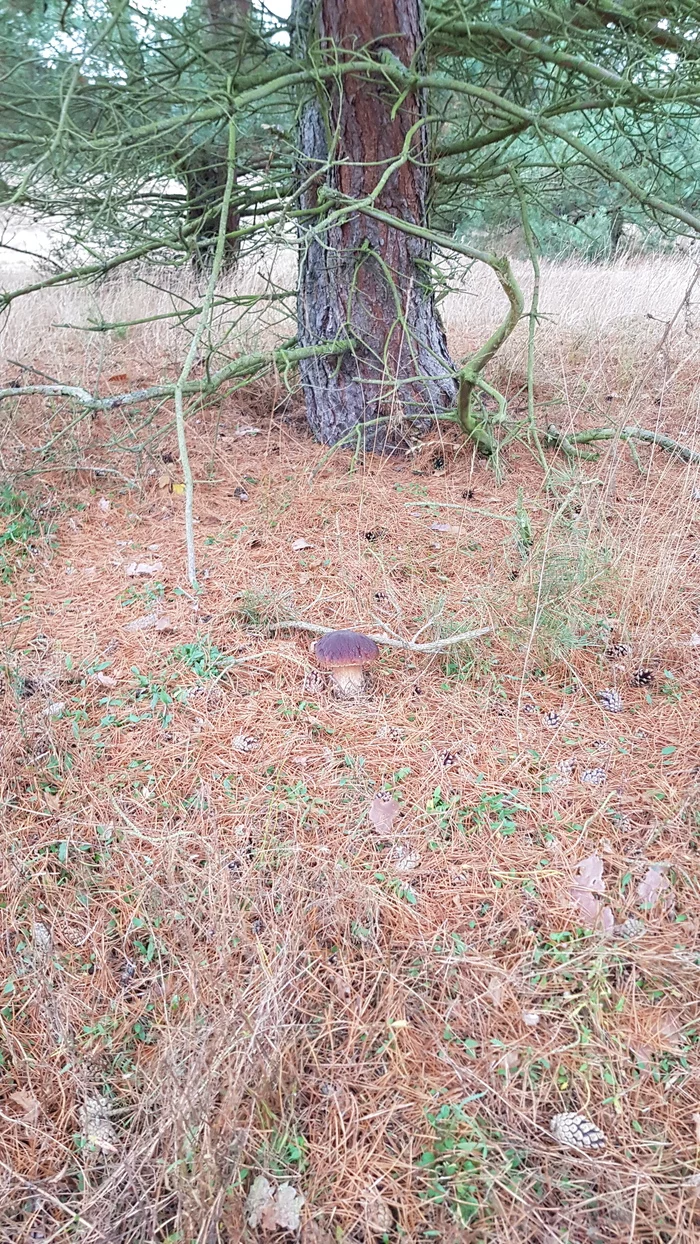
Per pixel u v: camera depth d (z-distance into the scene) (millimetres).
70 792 2529
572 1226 1538
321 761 2648
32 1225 1612
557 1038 1851
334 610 3418
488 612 3273
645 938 2051
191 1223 1482
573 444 4930
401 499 4410
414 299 4773
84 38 3723
